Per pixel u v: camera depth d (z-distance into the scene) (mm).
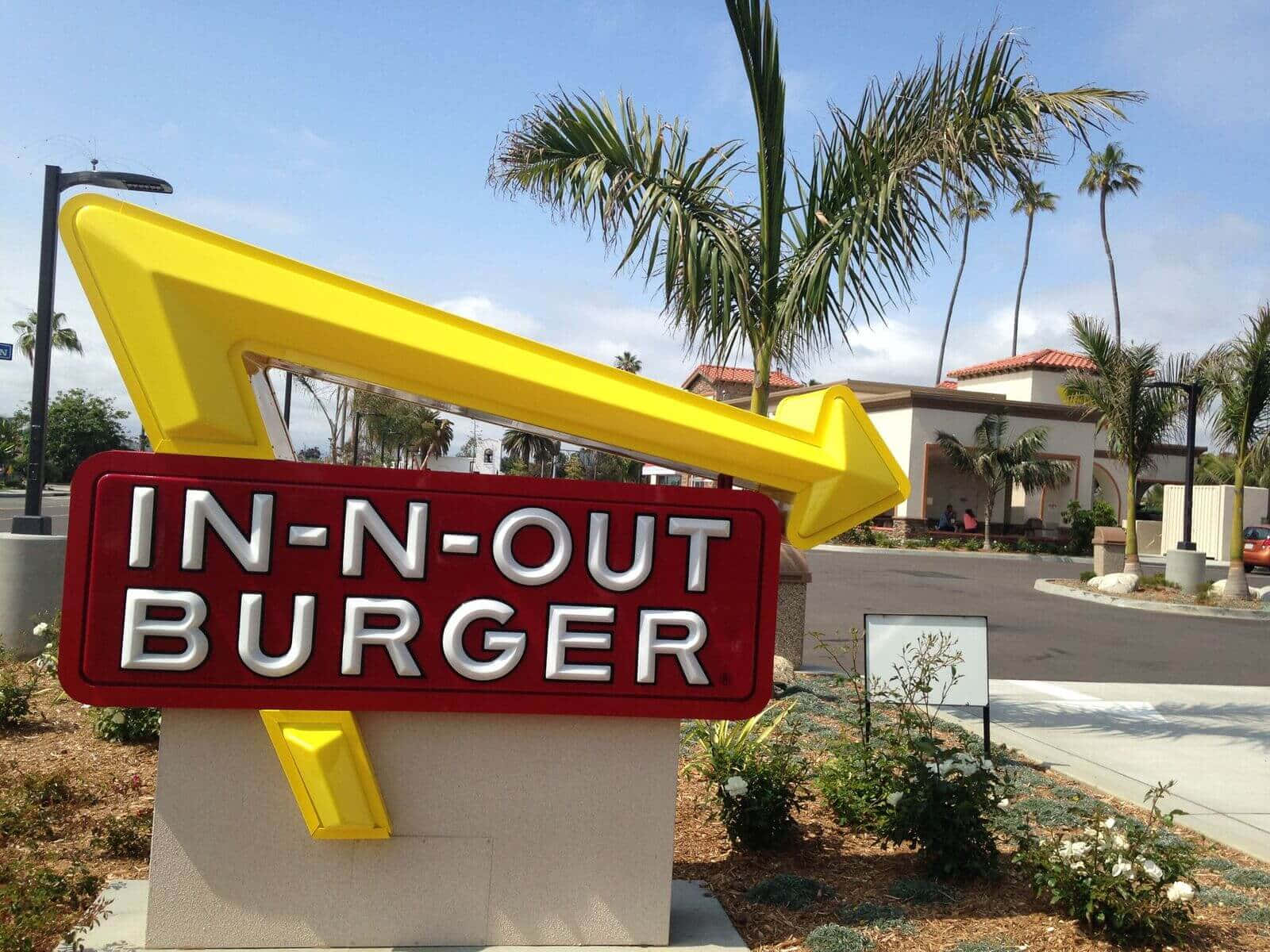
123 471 3096
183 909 3268
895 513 32156
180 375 3107
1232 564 19047
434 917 3404
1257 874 4617
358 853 3354
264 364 3396
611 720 3475
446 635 3271
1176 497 34219
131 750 5625
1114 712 8469
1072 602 18547
